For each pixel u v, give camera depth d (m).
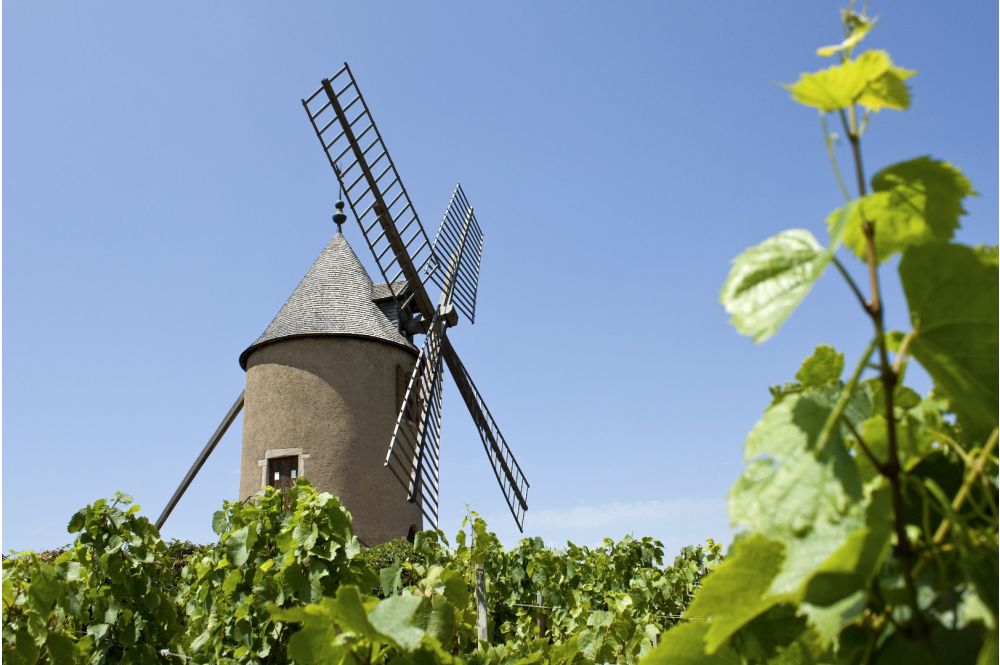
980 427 1.04
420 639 1.52
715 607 1.00
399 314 20.41
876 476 1.01
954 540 0.90
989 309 0.88
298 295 21.78
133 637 6.62
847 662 0.97
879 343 0.89
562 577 9.23
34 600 4.73
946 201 0.98
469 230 21.44
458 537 7.07
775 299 0.91
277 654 5.86
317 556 5.75
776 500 0.92
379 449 19.91
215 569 6.89
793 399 1.01
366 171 17.14
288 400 20.03
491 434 18.47
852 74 0.91
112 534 6.79
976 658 0.87
